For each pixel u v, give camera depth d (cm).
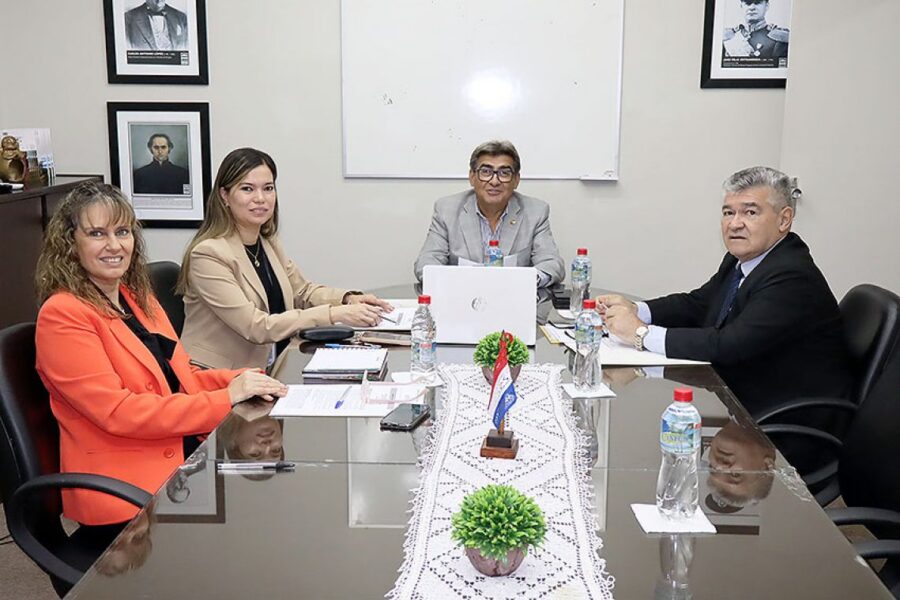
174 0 408
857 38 375
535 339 254
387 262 430
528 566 125
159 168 423
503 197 360
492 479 155
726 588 120
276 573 124
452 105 415
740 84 407
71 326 194
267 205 285
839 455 211
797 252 257
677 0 403
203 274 274
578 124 415
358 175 422
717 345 241
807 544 133
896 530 180
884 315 242
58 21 413
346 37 410
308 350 249
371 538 134
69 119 421
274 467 163
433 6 407
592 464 164
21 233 335
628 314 255
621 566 126
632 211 422
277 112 418
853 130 381
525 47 409
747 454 171
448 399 201
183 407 196
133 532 137
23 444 180
